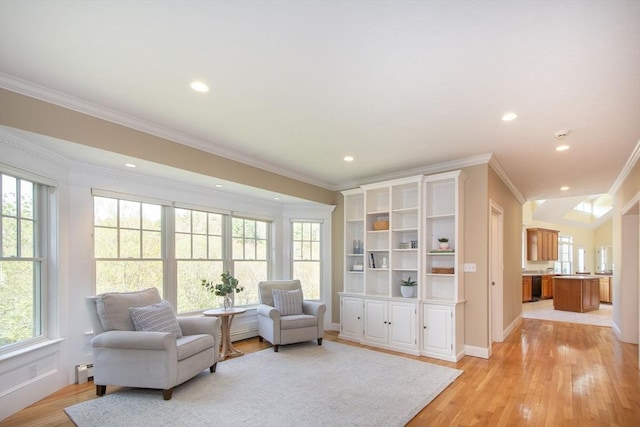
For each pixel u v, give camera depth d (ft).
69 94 9.00
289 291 16.76
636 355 14.65
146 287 13.47
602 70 7.58
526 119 10.39
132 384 9.91
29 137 8.92
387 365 13.00
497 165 15.65
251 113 10.16
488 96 8.92
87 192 11.69
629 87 8.32
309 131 11.60
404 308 15.10
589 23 6.03
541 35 6.39
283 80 8.23
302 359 13.69
